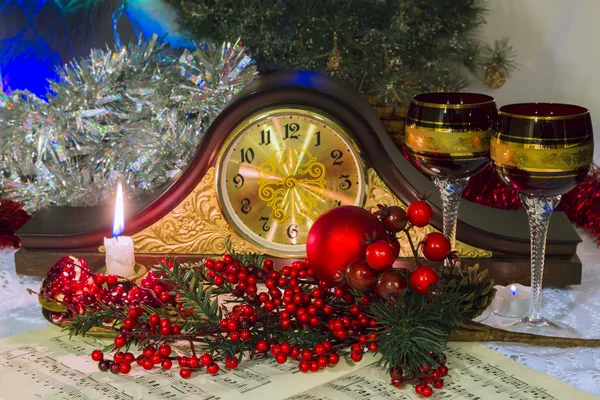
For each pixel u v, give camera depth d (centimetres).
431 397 103
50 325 115
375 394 103
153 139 138
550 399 102
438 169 113
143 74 146
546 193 108
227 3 162
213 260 110
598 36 167
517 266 122
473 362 107
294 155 122
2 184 141
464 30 164
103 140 148
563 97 172
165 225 124
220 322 107
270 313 108
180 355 109
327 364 107
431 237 106
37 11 167
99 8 169
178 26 170
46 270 125
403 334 103
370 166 122
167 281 110
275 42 157
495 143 108
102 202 138
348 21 156
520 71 172
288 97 121
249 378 105
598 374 107
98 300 109
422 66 164
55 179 138
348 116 121
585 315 117
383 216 108
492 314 117
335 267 108
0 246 136
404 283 103
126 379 106
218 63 141
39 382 105
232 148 122
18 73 169
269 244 124
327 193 123
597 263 130
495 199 144
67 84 147
